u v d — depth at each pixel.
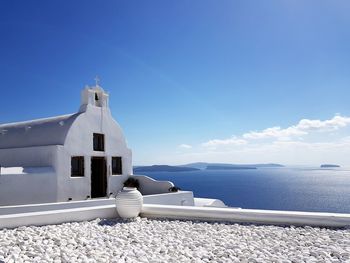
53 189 15.78
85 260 5.96
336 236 7.36
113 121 19.81
